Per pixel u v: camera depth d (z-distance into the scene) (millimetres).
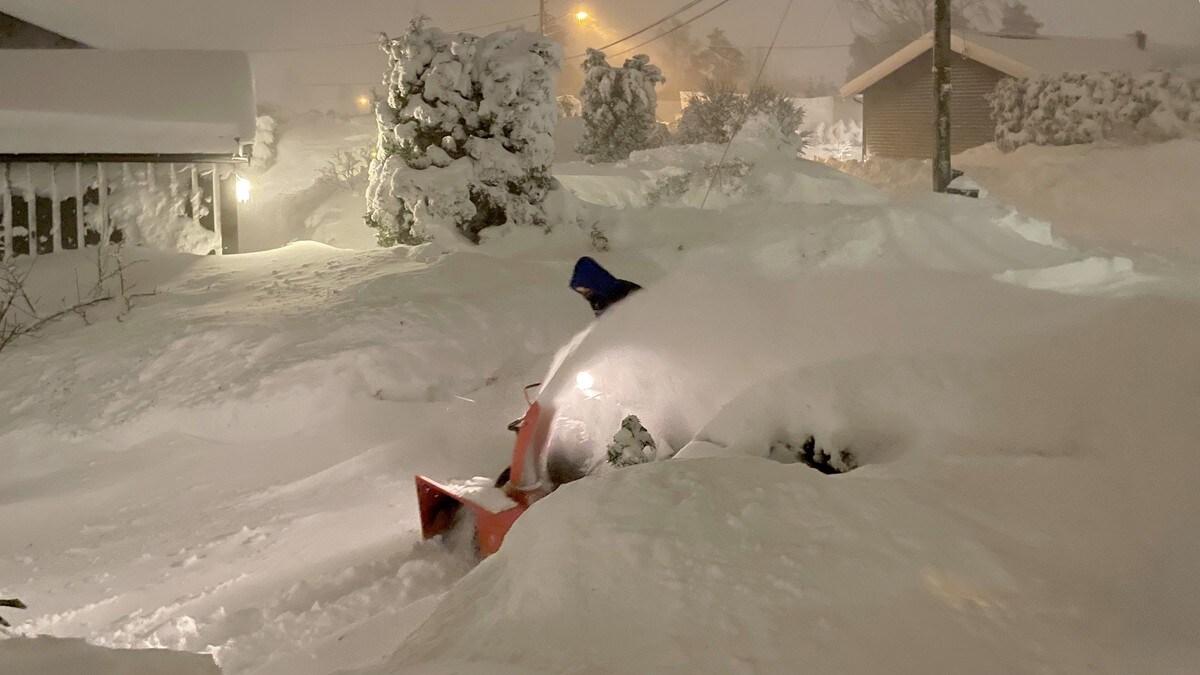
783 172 16906
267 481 7523
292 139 26516
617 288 6984
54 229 13781
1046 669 2811
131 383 9102
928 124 37031
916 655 2914
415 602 4809
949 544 3516
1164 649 2885
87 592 5863
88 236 14008
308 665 4273
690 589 3346
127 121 13953
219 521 6863
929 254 9391
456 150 13945
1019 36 39188
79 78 15406
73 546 6629
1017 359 5254
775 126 23344
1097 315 5742
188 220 14453
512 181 13844
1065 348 5309
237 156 14422
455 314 9859
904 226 9531
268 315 10141
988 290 7016
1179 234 17297
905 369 5246
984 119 35938
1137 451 4254
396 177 13500
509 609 3541
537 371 9477
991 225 11102
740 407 5469
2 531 7012
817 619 3121
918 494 3951
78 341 10117
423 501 5887
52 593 5879
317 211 17969
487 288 10938
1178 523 3611
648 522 3789
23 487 7848
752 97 28781
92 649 3174
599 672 2961
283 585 5664
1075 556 3471
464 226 13695
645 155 19609
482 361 9469
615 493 4078
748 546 3578
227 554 6285
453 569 5539
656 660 2998
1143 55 36625
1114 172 23328
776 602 3229
